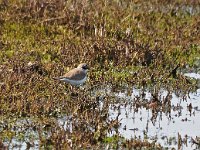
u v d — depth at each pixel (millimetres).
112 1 30656
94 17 26703
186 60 23781
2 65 21234
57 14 26438
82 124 17125
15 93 18828
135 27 26625
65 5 27281
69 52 22922
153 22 27922
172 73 22094
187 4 31281
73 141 16266
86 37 24859
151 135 17266
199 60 23906
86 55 22781
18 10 26750
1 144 15680
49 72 21141
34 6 26844
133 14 28422
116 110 18797
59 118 17734
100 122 17328
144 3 31094
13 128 16953
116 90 20469
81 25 25562
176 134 17469
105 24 26000
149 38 25516
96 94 19953
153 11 29750
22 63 21406
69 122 17500
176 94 20625
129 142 16391
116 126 17500
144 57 23094
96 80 20969
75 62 22297
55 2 27281
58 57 22750
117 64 22547
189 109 19266
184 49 24531
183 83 21484
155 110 18875
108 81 21000
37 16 26406
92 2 29453
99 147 16219
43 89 19562
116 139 16734
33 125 17094
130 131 17422
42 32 25062
